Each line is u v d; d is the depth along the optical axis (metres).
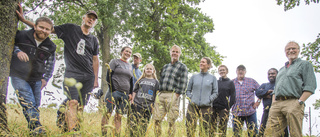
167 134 2.28
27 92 2.35
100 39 14.05
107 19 11.40
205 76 4.04
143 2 12.36
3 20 2.12
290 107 3.09
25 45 2.46
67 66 2.69
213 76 4.01
